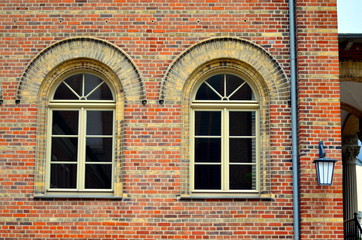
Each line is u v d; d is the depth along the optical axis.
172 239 13.69
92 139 14.30
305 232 13.48
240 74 14.44
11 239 13.70
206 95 14.42
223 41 14.29
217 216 13.74
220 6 14.40
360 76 16.08
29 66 14.25
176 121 14.05
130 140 13.99
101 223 13.74
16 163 13.93
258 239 13.69
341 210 13.52
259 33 14.31
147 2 14.43
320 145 13.55
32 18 14.39
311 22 14.12
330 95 13.89
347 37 15.44
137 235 13.70
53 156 14.25
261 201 13.80
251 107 14.34
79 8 14.42
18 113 14.10
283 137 14.00
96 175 14.19
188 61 14.23
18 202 13.80
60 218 13.75
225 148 14.27
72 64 14.38
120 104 14.20
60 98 14.42
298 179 13.80
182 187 13.95
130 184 13.85
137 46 14.28
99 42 14.31
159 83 14.17
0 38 14.33
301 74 13.95
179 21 14.35
